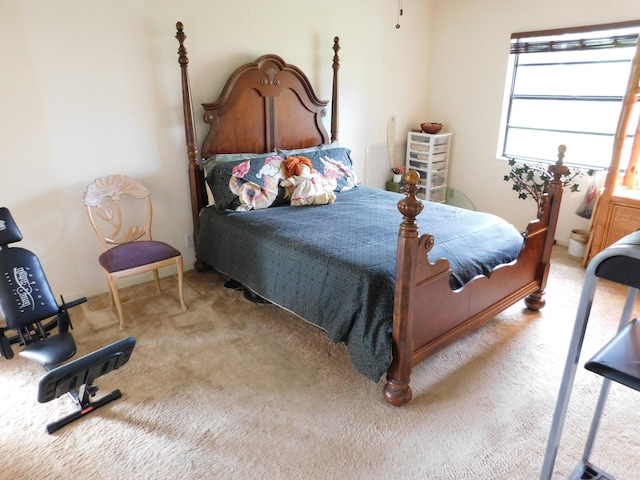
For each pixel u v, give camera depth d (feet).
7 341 7.37
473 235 8.33
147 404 6.67
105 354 5.78
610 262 3.01
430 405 6.63
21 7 7.92
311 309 7.55
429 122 16.19
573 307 9.53
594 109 12.44
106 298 9.99
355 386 7.08
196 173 10.55
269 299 8.64
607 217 11.02
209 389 7.00
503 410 6.52
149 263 8.79
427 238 6.10
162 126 10.21
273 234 8.50
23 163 8.57
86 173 9.37
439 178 15.71
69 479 5.39
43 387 5.31
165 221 10.87
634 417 6.33
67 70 8.66
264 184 10.32
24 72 8.20
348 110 13.84
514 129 14.30
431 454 5.74
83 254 9.73
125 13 9.08
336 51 12.32
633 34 11.19
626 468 5.47
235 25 10.69
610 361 3.21
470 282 7.34
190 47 10.12
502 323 8.92
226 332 8.63
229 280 10.77
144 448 5.85
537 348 8.05
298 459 5.67
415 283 6.11
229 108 10.85
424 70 15.76
